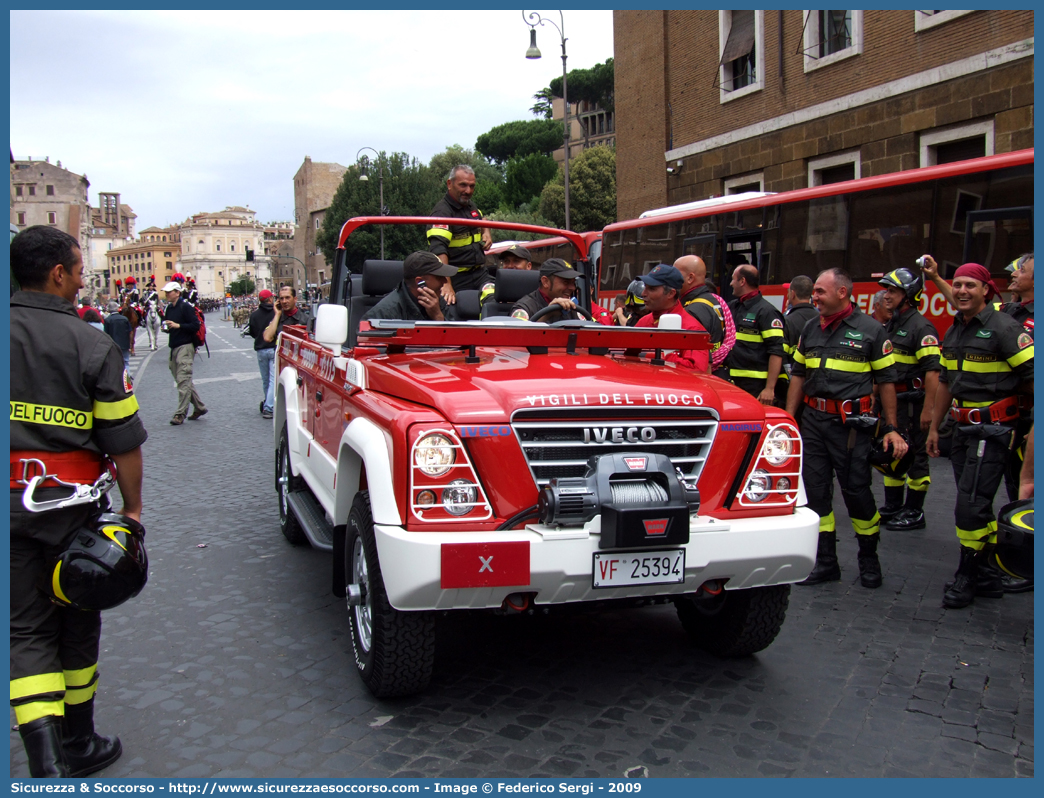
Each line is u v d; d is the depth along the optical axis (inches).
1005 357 187.3
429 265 180.5
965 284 190.4
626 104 1045.2
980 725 134.0
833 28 730.2
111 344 114.0
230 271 7598.4
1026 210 382.6
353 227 211.5
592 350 168.2
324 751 125.1
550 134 3526.1
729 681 149.9
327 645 166.6
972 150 614.2
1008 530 145.6
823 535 208.4
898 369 255.8
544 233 224.8
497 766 120.6
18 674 108.6
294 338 242.5
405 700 142.0
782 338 260.4
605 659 159.6
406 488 122.8
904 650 165.0
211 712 138.0
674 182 964.6
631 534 121.6
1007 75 574.2
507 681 149.6
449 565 118.6
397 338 140.6
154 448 403.9
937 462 364.5
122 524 112.7
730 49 853.8
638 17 1005.8
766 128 810.8
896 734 131.0
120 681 150.2
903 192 438.0
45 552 110.4
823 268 486.6
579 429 130.2
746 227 545.0
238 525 261.3
